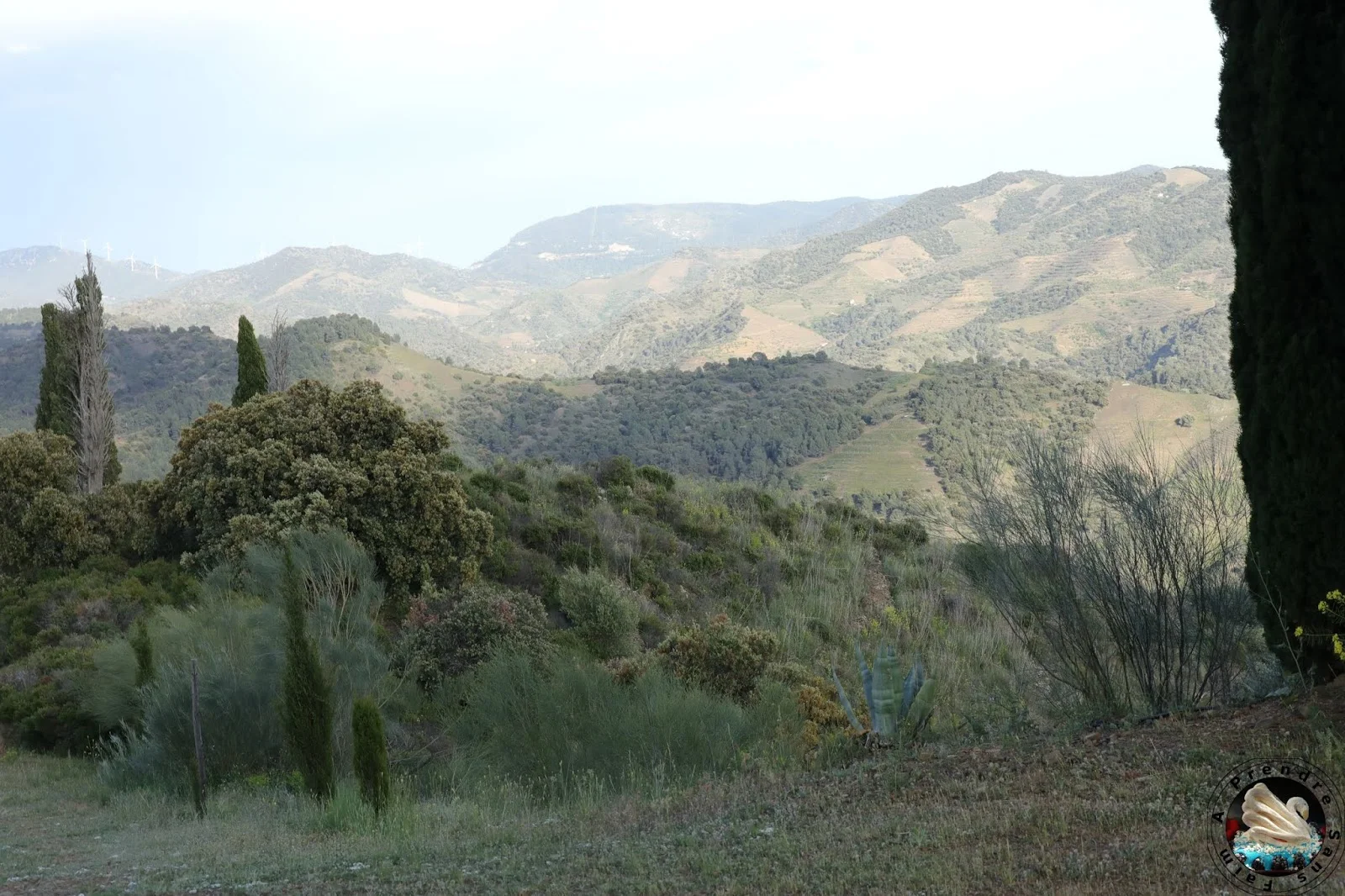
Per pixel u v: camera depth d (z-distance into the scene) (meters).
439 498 25.56
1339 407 8.15
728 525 37.31
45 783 17.17
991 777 8.17
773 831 7.80
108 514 27.69
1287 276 8.48
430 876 7.87
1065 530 11.13
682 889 6.54
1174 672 10.73
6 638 24.23
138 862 9.77
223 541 24.03
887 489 114.62
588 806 11.03
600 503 35.81
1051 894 5.38
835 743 12.59
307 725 13.32
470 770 14.23
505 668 15.55
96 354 33.19
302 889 7.73
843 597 31.50
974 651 24.94
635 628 25.89
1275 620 8.86
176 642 18.05
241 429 26.00
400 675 19.86
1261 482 8.81
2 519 27.56
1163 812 6.40
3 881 9.09
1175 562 10.50
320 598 18.34
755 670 18.69
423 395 161.62
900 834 6.97
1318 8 8.29
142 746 16.14
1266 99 8.62
